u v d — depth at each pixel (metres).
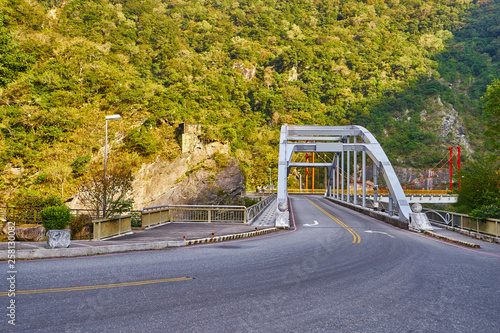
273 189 88.25
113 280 6.86
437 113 159.88
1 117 52.66
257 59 187.00
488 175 24.17
